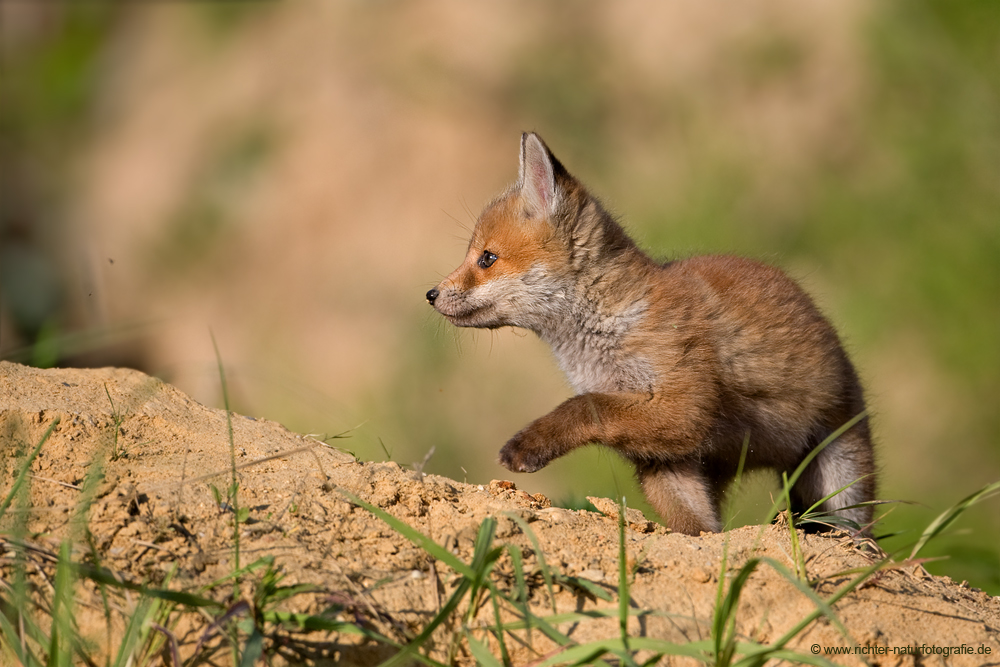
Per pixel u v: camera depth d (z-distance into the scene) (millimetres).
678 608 4730
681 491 7203
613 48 22969
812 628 4730
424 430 17562
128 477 5250
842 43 21594
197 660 4094
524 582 4492
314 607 4344
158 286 22141
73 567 4039
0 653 4133
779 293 7613
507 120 22047
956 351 16750
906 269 18031
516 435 6719
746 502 10672
